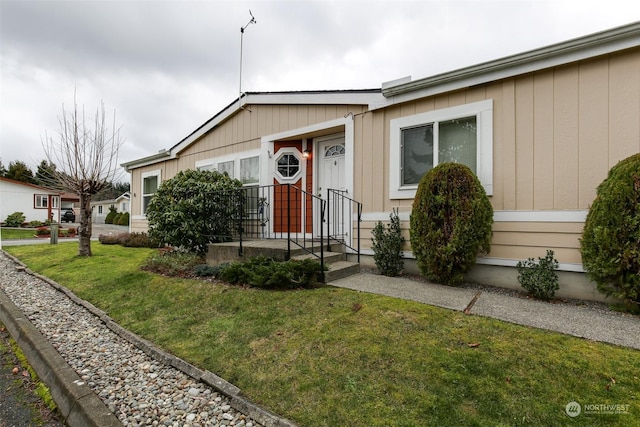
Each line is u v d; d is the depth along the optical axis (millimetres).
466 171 3584
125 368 2311
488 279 3898
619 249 2754
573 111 3445
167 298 3666
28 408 1968
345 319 2719
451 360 2029
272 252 4348
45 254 7520
